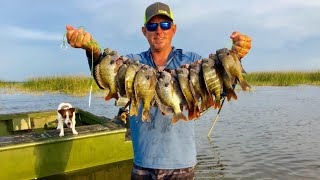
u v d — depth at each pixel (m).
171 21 1.32
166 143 1.26
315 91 10.39
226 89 1.31
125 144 2.90
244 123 4.92
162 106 1.28
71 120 2.66
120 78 1.29
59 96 8.72
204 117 5.57
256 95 9.29
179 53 1.37
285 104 7.16
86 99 8.03
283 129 4.43
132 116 1.32
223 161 2.98
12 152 2.39
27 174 2.46
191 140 1.30
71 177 2.59
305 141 3.72
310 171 2.69
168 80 1.29
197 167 2.82
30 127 3.93
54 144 2.55
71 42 1.17
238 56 1.27
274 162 2.94
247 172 2.68
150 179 1.28
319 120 5.10
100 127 2.89
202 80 1.31
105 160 2.81
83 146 2.69
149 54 1.38
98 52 1.25
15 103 7.38
